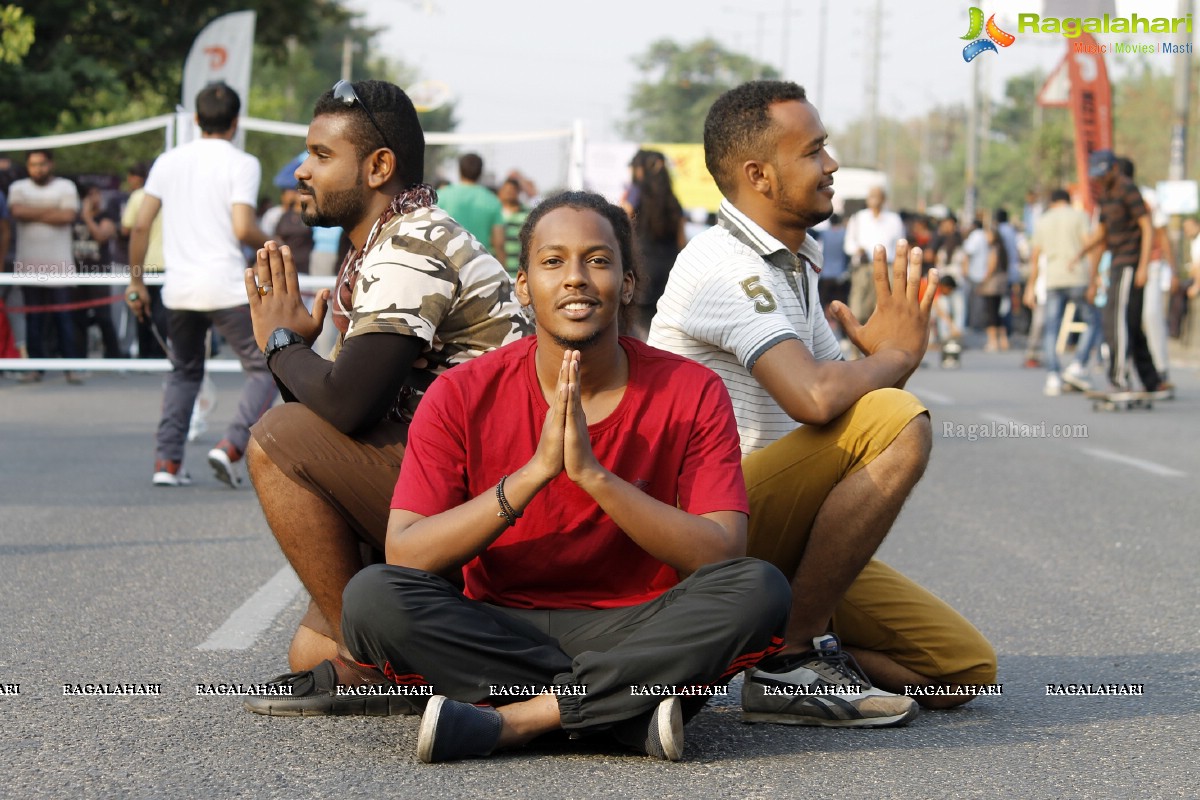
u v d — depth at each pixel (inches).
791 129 150.0
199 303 309.7
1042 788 125.3
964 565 243.9
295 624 191.9
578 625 132.1
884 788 124.4
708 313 149.6
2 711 147.1
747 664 127.3
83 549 244.1
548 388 132.0
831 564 141.4
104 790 122.1
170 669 166.2
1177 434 451.2
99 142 1047.0
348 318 155.6
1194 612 207.3
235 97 314.8
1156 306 535.8
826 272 746.8
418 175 156.6
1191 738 141.7
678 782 124.6
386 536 135.0
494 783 123.6
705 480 131.2
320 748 134.2
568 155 490.3
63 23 854.5
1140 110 2319.1
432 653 127.0
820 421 140.9
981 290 939.3
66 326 565.6
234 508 290.5
